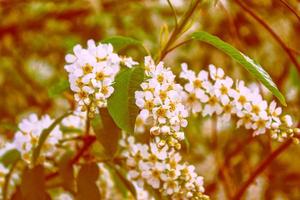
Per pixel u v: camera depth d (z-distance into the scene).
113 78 0.47
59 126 0.61
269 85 0.46
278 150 0.62
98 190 0.56
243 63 0.48
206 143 0.85
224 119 0.50
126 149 0.57
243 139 0.76
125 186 0.61
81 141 0.62
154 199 0.58
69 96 0.71
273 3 0.83
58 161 0.60
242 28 0.88
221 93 0.50
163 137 0.45
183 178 0.51
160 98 0.45
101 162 0.58
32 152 0.58
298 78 0.80
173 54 0.91
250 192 0.84
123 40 0.51
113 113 0.45
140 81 0.46
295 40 0.86
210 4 0.51
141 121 0.56
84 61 0.45
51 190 0.67
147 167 0.52
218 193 0.80
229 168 0.80
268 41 0.89
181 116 0.45
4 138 0.79
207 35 0.49
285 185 0.89
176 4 0.87
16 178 0.63
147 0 0.92
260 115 0.49
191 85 0.51
